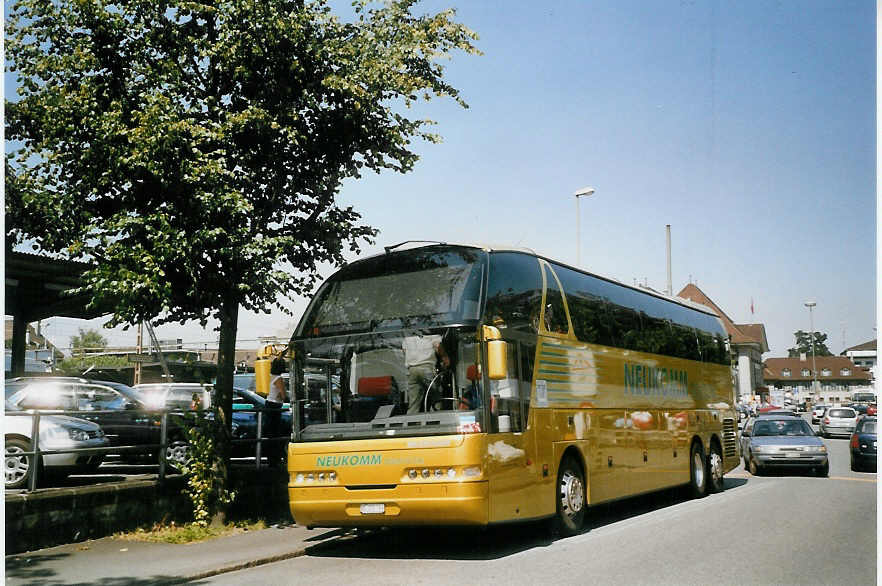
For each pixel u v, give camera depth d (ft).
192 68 42.11
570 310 43.37
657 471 52.16
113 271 37.11
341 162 44.80
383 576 30.12
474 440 33.01
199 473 41.14
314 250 45.01
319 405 35.91
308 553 36.88
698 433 60.80
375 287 36.70
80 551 35.22
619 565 31.19
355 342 35.86
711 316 70.03
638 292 54.13
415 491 33.17
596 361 45.37
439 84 44.04
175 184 38.75
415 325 35.04
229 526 42.22
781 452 77.97
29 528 35.17
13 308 76.28
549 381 39.68
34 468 36.06
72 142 39.37
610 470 45.11
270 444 51.11
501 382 35.40
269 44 40.68
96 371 97.71
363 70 41.73
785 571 29.78
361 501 34.09
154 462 55.42
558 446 39.50
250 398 63.98
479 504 32.71
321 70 42.50
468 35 43.83
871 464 81.41
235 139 41.96
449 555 35.17
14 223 39.93
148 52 40.81
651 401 52.75
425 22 43.91
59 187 40.42
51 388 51.01
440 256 36.47
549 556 33.78
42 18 40.06
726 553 33.76
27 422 42.68
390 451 33.86
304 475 35.50
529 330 38.58
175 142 38.14
